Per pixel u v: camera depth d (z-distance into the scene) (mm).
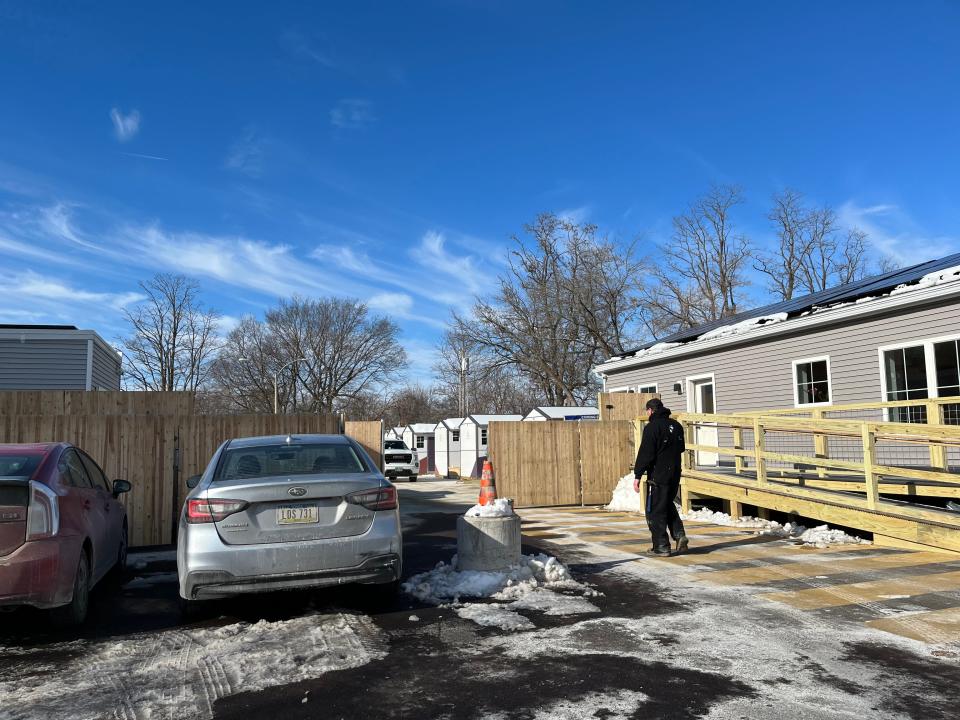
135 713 3428
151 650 4441
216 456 5789
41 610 5543
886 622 4691
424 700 3523
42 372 15164
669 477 7367
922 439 9055
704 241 40469
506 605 5352
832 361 12445
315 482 5039
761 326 13977
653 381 18359
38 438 9352
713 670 3850
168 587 6543
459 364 52719
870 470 7809
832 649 4168
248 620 5148
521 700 3496
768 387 14016
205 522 4867
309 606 5461
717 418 10648
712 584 5922
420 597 5645
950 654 4035
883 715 3234
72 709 3486
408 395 77062
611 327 39031
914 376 10883
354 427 15617
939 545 6969
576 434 14328
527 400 61469
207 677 3916
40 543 4617
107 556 6273
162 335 52406
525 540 8570
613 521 10688
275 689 3713
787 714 3258
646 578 6211
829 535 8125
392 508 5281
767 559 7000
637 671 3857
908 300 10656
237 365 57219
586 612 5102
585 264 39000
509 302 40281
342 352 60156
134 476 9633
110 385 18969
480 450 33844
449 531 9992
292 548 4863
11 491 4629
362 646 4395
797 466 11836
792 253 41031
